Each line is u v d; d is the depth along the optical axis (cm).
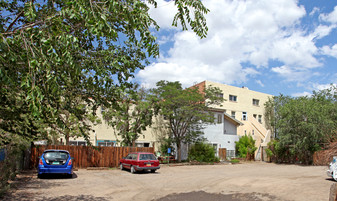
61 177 1368
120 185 1159
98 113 2433
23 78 354
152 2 515
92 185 1129
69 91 550
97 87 513
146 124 2270
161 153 2652
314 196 930
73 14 392
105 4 422
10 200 767
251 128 3709
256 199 884
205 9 466
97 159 1984
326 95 3359
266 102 4334
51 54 375
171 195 945
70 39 389
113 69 529
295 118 2716
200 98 2533
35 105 347
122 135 2295
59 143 2131
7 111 529
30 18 396
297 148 2748
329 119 2550
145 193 979
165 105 2434
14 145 1180
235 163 2861
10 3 542
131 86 572
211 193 990
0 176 898
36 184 1091
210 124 2762
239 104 4022
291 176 1591
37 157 1728
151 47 453
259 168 2273
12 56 348
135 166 1672
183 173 1734
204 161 2642
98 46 568
